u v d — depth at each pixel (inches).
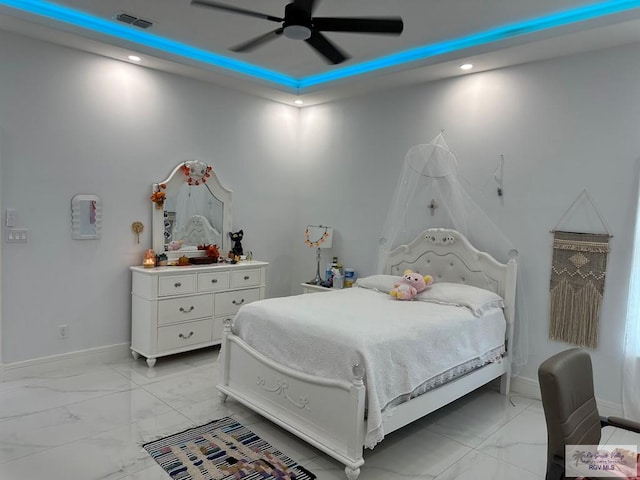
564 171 137.9
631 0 114.1
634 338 122.4
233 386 128.3
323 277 212.1
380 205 188.4
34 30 133.2
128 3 126.5
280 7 126.1
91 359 158.9
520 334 146.3
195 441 109.3
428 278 150.1
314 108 214.2
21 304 142.7
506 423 126.0
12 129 137.5
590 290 132.4
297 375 105.0
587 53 133.7
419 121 174.7
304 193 219.8
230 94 192.4
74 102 149.6
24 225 141.5
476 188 157.6
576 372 74.4
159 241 171.3
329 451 96.7
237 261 186.1
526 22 130.5
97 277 158.4
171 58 157.6
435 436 118.0
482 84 156.7
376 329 104.8
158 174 171.8
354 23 101.8
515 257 146.3
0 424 114.2
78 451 103.0
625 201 126.6
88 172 154.0
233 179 196.4
